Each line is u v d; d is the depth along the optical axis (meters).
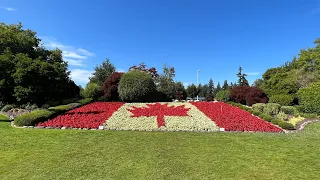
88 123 12.55
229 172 6.30
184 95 36.38
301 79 27.22
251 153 7.93
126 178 5.82
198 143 9.09
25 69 18.84
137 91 23.36
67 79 24.92
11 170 6.23
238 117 15.16
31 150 7.91
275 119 14.03
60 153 7.65
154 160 7.10
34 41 24.12
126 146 8.54
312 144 9.27
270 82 29.47
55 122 12.62
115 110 17.55
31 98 19.05
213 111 17.61
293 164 6.96
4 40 21.23
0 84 18.45
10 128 11.36
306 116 16.86
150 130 11.55
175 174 6.11
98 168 6.43
